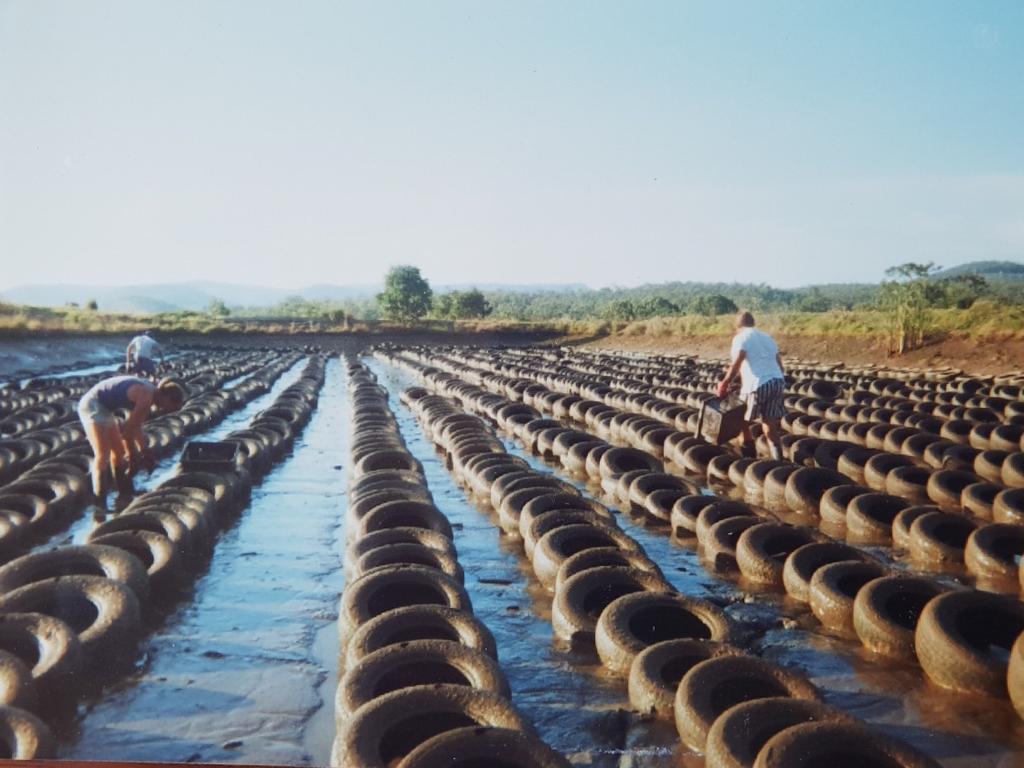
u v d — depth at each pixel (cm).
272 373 3031
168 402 1075
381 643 528
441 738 381
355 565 671
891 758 389
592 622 607
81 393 2123
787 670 483
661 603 592
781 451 1195
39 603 578
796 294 10756
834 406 1762
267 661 593
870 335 3794
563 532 756
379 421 1538
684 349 4850
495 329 6103
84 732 492
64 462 1110
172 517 789
